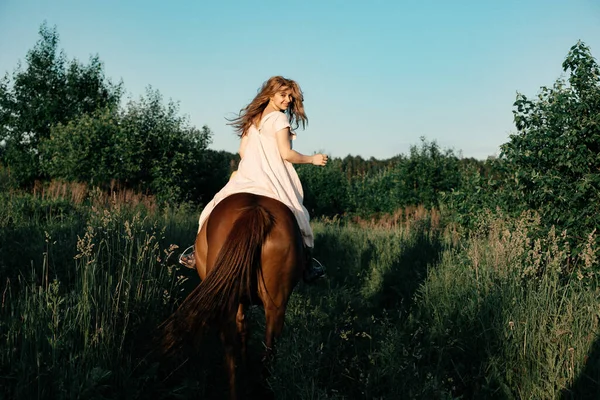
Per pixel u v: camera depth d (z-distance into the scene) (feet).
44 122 66.69
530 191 19.38
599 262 15.78
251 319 14.32
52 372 9.35
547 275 14.26
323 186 73.92
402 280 20.56
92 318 11.14
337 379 11.62
